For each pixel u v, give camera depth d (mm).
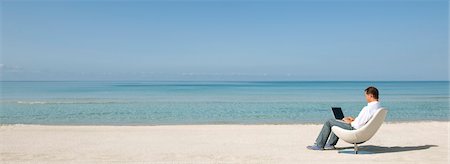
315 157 7887
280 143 9859
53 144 9773
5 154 8289
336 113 8602
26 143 9938
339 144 9570
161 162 7473
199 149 8969
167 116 19250
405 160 7500
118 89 62125
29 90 55406
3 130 12805
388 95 40844
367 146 9273
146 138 10883
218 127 13742
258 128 13367
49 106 24719
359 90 59906
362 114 7852
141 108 23672
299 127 13719
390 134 11562
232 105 26109
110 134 11805
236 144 9719
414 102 29047
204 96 39219
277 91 55062
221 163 7348
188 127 13797
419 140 10297
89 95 39969
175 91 54781
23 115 19391
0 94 41438
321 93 47312
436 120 17344
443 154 8148
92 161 7555
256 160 7609
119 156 8086
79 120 17453
